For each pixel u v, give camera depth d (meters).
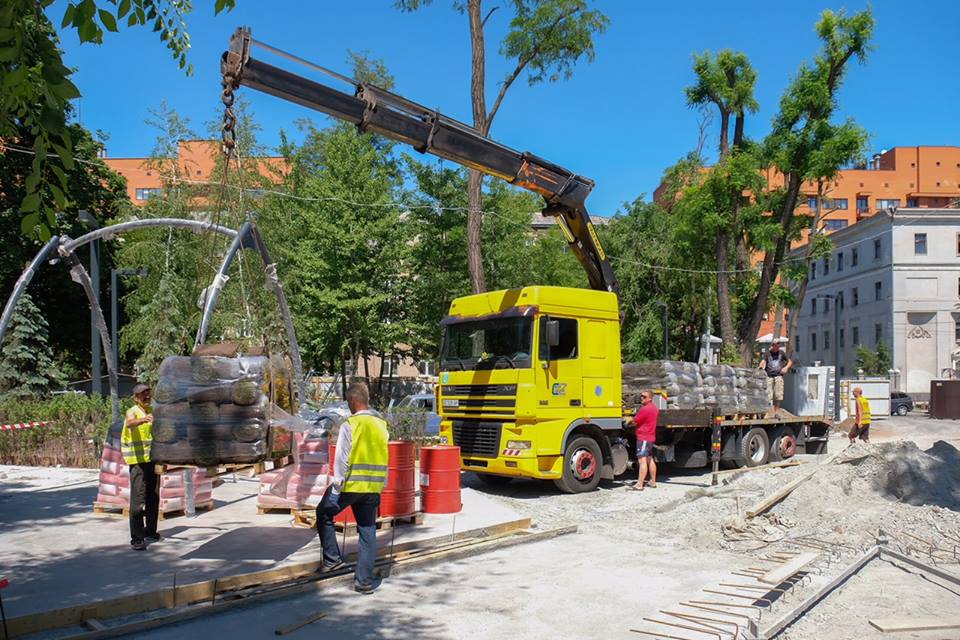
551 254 37.53
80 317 34.41
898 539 8.90
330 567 7.25
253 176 29.48
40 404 18.25
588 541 9.23
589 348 13.12
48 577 6.83
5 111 4.62
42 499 11.42
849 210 82.62
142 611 6.02
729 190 28.23
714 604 6.42
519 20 21.14
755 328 28.86
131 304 30.11
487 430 12.73
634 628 5.84
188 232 27.53
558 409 12.57
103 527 9.21
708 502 11.02
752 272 32.44
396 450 9.39
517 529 9.55
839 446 21.52
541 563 8.03
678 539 9.34
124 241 33.25
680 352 38.12
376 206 28.55
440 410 13.73
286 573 7.05
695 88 28.89
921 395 53.09
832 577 7.36
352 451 6.78
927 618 6.07
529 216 33.66
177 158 30.06
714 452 14.88
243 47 8.16
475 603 6.52
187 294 26.58
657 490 13.39
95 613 5.78
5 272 28.86
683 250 34.47
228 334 25.86
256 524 9.35
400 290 31.38
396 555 7.93
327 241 28.55
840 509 10.20
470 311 13.61
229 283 26.83
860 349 53.25
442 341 13.95
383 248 29.25
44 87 4.29
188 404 6.70
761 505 10.20
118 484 10.02
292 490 9.69
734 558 8.30
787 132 27.66
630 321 37.56
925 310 53.88
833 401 18.73
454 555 8.19
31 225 4.58
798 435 17.95
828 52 26.97
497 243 31.61
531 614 6.22
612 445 13.80
